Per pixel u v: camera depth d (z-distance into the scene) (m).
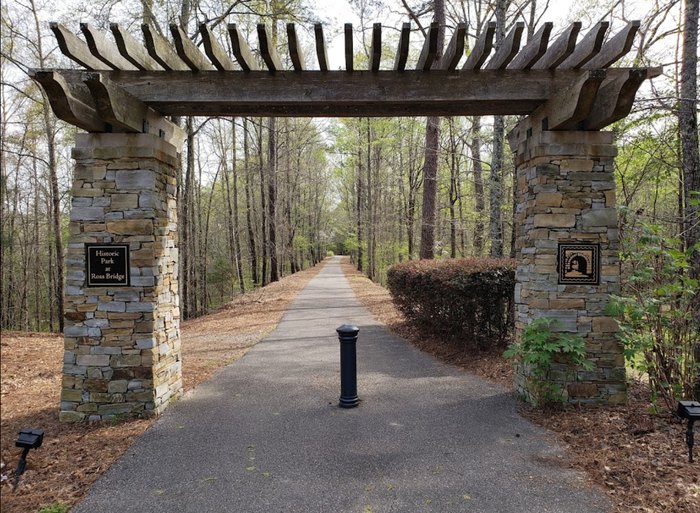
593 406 5.11
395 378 6.64
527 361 4.86
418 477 3.68
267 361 7.85
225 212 35.44
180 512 3.23
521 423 4.79
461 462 3.93
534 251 5.21
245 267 39.12
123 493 3.49
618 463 3.73
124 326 5.05
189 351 9.12
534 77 5.07
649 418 4.63
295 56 4.64
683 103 5.65
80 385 5.06
